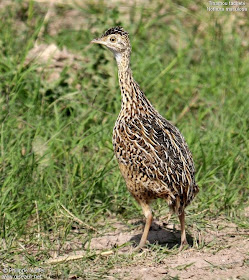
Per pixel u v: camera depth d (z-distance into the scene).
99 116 16.36
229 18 21.27
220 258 11.73
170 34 20.92
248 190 14.35
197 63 19.50
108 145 15.22
